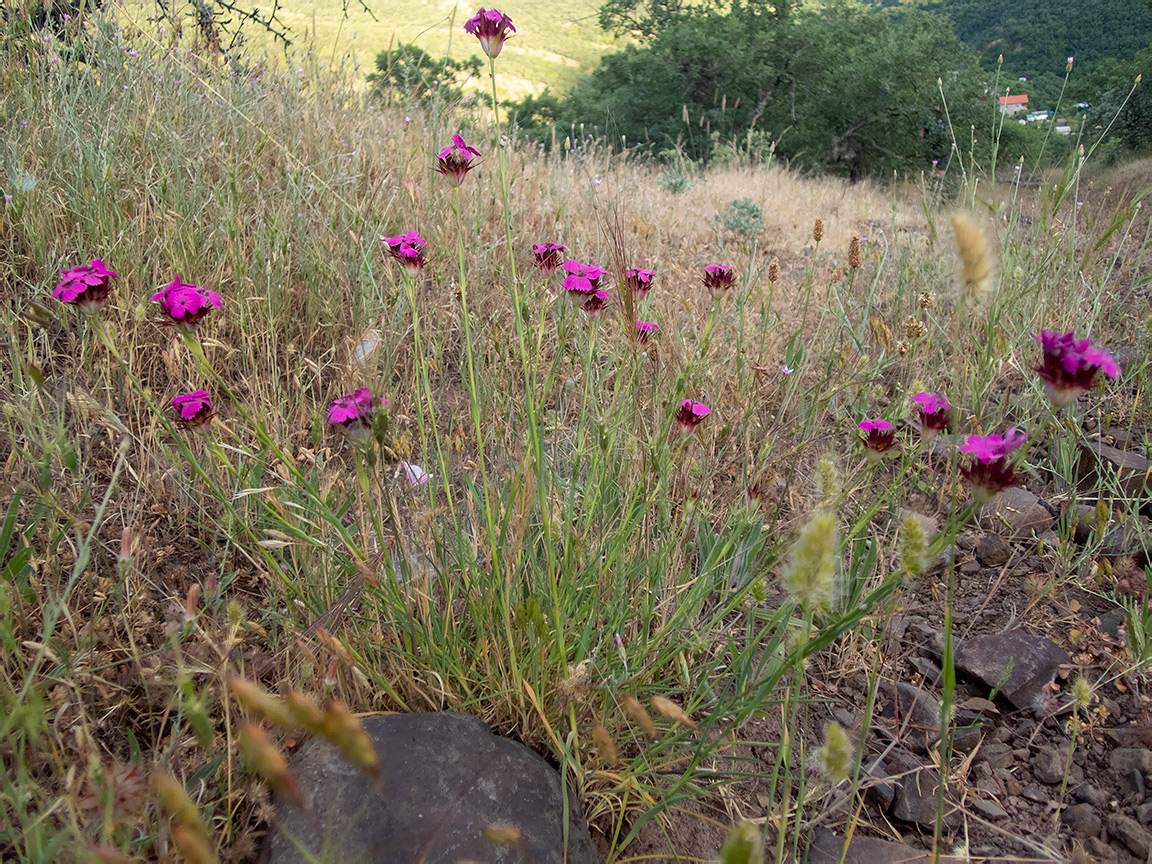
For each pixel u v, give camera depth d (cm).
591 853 163
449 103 574
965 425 302
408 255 189
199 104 450
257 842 154
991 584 261
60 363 285
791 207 815
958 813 186
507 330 320
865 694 220
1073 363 131
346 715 81
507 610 172
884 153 2181
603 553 214
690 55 2253
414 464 270
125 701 170
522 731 187
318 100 543
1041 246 409
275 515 201
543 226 452
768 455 286
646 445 224
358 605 208
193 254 323
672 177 838
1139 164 1208
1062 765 196
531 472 172
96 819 134
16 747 147
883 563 247
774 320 377
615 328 325
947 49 2306
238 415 269
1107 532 268
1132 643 214
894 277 498
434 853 149
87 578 197
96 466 244
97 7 461
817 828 181
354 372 264
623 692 185
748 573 224
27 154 357
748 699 185
